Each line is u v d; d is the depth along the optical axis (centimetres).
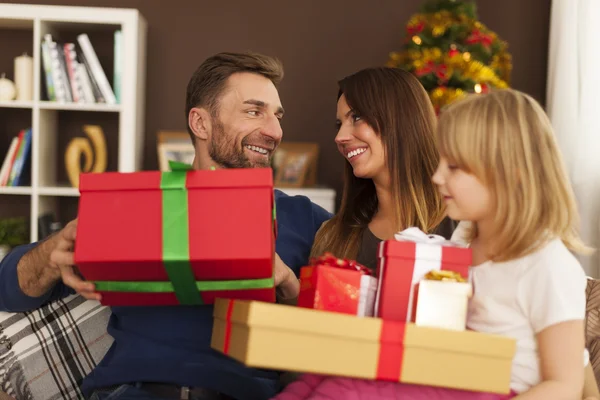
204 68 196
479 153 131
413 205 184
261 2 434
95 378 155
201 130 196
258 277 131
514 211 131
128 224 126
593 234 359
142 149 427
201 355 152
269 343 114
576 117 370
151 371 149
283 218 194
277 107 196
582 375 124
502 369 118
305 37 434
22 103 388
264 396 153
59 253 138
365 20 434
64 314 170
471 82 352
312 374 135
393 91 187
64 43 419
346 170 195
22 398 165
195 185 126
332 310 126
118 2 428
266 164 196
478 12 433
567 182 135
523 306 130
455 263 126
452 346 117
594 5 363
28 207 426
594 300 164
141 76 415
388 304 124
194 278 131
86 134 427
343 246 188
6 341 166
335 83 436
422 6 384
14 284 160
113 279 133
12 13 384
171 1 430
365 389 124
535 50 433
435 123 190
